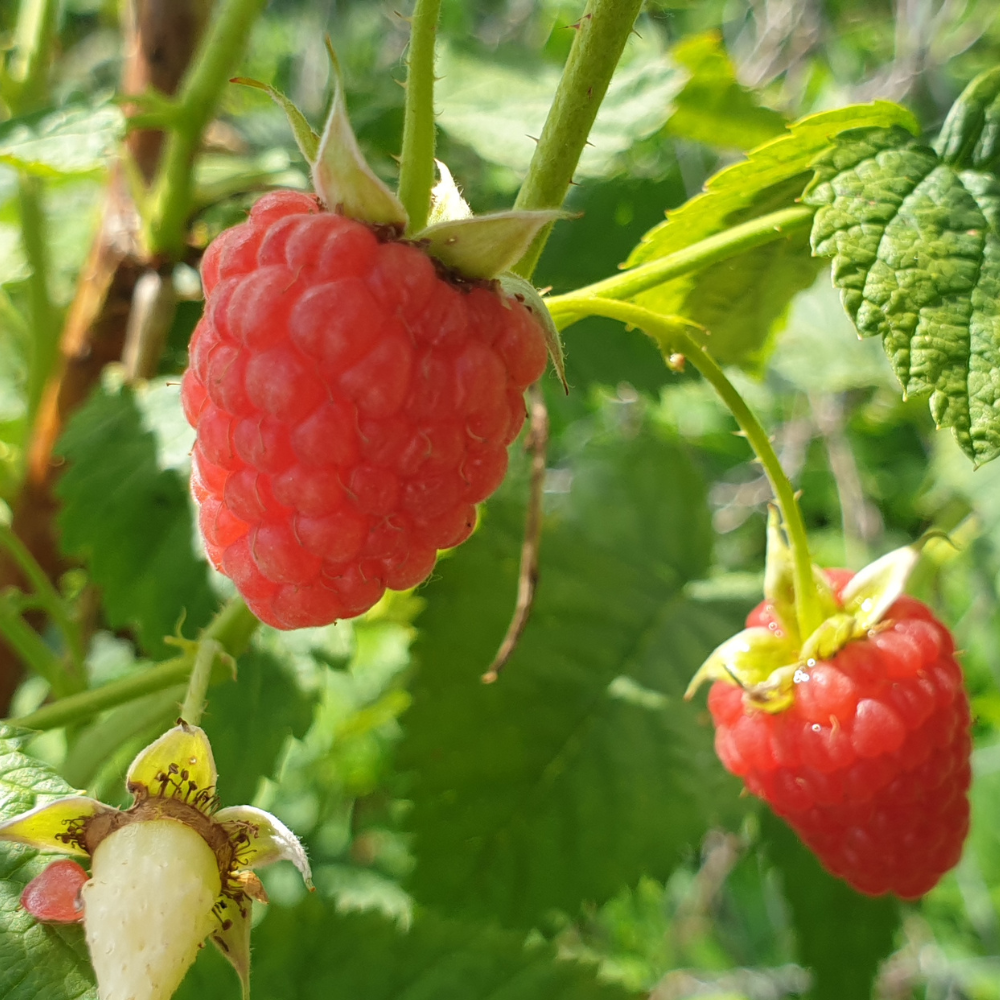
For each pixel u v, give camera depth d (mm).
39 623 129
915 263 86
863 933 139
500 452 75
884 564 96
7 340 169
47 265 127
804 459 237
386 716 175
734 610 145
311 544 71
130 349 125
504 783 128
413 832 125
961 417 82
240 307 70
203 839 75
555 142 81
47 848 76
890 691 93
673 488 150
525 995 109
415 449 70
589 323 145
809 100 245
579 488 148
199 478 78
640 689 135
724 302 122
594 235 150
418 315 70
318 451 69
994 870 242
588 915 126
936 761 95
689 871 225
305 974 107
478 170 159
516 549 137
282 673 113
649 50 179
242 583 75
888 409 216
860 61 293
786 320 129
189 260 125
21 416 157
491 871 125
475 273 74
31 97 130
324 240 70
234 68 114
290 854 75
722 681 100
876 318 84
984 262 87
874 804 94
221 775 109
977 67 249
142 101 111
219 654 87
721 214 108
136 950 71
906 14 230
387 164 140
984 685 246
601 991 111
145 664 151
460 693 130
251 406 71
